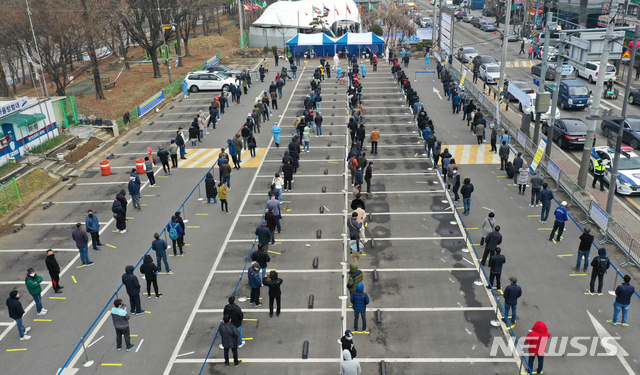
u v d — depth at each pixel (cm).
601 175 2367
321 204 2284
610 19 1969
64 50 3812
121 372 1308
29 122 2789
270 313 1510
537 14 6694
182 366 1324
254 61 6016
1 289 1717
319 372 1285
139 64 6066
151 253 1908
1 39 3681
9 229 2158
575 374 1259
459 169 2659
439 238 1953
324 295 1616
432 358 1324
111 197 2450
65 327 1508
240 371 1295
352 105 3691
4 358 1380
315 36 6056
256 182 2556
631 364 1290
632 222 2072
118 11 4694
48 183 2608
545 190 1995
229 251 1906
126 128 3488
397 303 1563
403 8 8175
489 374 1265
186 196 2419
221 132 3388
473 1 10856
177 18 5475
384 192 2395
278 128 2973
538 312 1502
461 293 1608
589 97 3650
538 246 1877
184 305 1587
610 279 1670
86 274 1788
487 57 4925
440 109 3806
